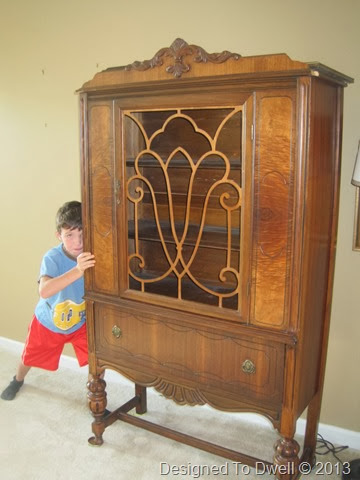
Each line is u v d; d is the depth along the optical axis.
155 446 2.13
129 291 1.85
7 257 2.95
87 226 1.90
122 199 1.78
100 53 2.37
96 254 1.91
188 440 2.01
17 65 2.62
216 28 2.06
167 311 1.76
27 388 2.61
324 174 1.61
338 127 1.66
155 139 1.91
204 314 1.69
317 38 1.86
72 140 2.54
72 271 1.99
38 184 2.72
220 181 1.61
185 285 1.89
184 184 1.93
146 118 1.88
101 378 2.12
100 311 1.96
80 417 2.34
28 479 1.90
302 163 1.42
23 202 2.80
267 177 1.48
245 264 1.57
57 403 2.46
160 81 1.58
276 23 1.93
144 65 1.63
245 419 2.35
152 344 1.86
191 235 1.77
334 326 2.07
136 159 1.76
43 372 2.80
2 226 2.92
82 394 2.56
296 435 2.23
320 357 1.88
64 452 2.07
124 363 1.96
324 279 1.77
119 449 2.10
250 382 1.67
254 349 1.63
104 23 2.33
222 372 1.72
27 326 2.98
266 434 2.24
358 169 1.68
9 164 2.80
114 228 1.82
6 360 2.93
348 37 1.81
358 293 2.00
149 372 1.89
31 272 2.88
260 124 1.46
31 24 2.53
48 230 2.75
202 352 1.74
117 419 2.19
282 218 1.48
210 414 2.40
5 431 2.21
